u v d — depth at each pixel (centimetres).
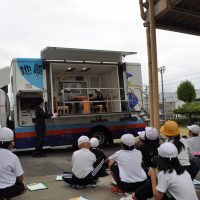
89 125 1290
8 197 539
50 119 1227
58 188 687
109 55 1298
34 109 1220
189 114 3117
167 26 893
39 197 626
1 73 1260
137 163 581
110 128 1320
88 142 691
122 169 583
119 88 1351
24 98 1209
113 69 1387
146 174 585
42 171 885
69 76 1429
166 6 784
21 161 1060
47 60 1224
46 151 1305
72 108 1328
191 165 556
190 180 421
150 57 884
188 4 805
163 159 423
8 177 538
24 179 777
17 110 1179
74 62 1264
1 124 1193
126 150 594
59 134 1238
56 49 1175
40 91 1207
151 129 647
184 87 4050
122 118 1341
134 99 1366
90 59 1289
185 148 556
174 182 412
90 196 624
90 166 674
